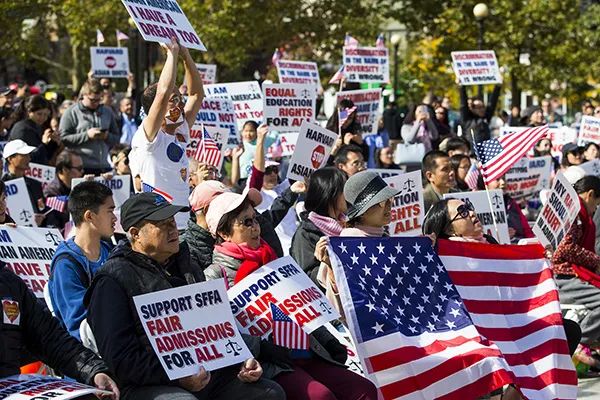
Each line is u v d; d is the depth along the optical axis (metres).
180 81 31.09
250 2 31.22
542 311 7.75
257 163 9.98
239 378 6.17
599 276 9.90
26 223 10.10
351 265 7.00
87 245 6.97
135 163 7.76
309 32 32.72
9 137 13.88
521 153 10.27
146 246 6.06
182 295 5.98
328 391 6.45
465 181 12.44
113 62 19.81
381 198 7.45
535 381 7.53
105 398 5.66
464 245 7.75
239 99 14.30
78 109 15.43
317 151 10.86
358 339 6.82
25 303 5.95
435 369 6.82
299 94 12.82
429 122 19.31
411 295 7.10
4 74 45.59
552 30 34.19
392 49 42.19
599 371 10.12
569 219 9.79
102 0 32.22
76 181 10.82
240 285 6.68
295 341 6.63
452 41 34.44
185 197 7.91
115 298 5.90
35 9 34.41
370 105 14.38
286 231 10.50
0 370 5.75
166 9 7.69
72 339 5.96
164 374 5.86
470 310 7.66
